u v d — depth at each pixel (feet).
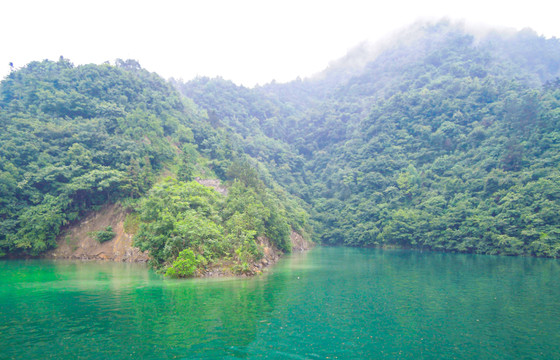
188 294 93.71
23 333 59.41
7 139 207.82
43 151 209.87
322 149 570.46
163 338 57.67
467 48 559.79
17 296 89.71
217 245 139.64
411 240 295.07
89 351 51.31
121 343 55.01
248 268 136.87
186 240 137.49
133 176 203.31
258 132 585.22
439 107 416.26
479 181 281.95
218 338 58.29
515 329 66.03
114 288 101.71
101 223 199.93
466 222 258.16
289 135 640.58
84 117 262.88
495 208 248.93
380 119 464.24
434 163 349.20
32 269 146.10
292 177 480.64
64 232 198.49
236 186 223.10
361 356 51.93
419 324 68.80
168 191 169.58
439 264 177.68
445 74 526.57
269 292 98.68
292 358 50.42
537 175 246.88
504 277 130.93
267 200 227.61
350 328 65.57
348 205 379.76
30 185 196.44
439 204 294.87
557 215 215.92
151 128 269.44
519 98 345.51
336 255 239.91
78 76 297.74
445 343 58.18
